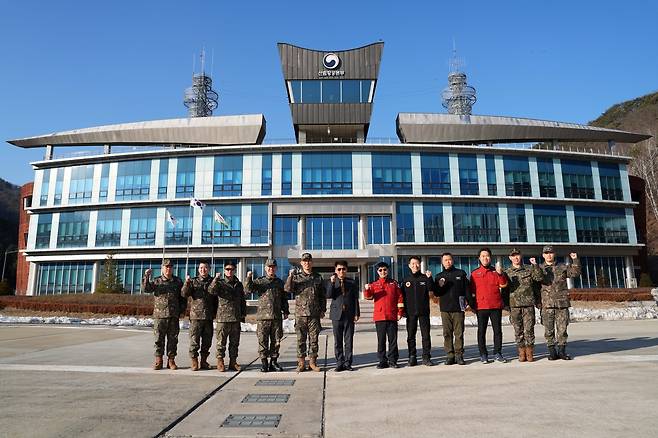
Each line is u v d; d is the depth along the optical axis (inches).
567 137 1921.8
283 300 352.8
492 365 327.0
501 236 1729.8
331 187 1691.7
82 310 1124.5
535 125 1873.8
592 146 3282.5
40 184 1886.1
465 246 1696.6
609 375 273.7
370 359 395.9
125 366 356.5
